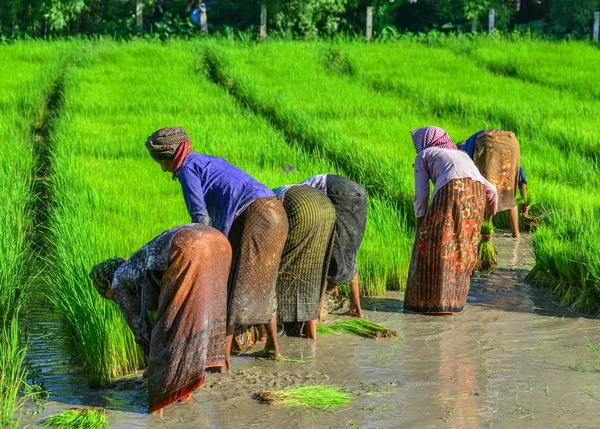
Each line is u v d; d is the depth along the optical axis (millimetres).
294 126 32656
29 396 10961
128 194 21500
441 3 69438
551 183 25188
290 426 9969
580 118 34750
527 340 13445
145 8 69438
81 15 68312
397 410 10461
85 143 28297
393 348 13062
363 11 70062
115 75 44375
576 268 15773
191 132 30078
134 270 10750
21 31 64625
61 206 19766
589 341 13375
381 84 43625
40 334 13477
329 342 13391
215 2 70688
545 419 10148
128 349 12141
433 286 14797
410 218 22703
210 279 10484
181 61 49469
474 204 14703
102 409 10320
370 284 16359
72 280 13094
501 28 68125
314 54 52188
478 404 10664
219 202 11531
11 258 15094
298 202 12781
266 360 12492
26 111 34344
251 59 50312
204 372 10477
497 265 18641
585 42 56500
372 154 26531
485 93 40562
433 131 15344
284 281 13031
